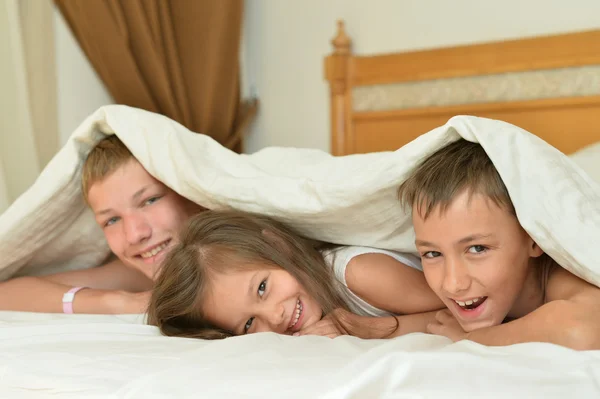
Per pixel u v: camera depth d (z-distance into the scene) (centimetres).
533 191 75
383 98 233
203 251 97
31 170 210
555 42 196
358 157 102
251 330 97
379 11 239
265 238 99
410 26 231
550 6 201
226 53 248
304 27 260
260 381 61
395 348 66
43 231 125
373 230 98
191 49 243
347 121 242
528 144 77
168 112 238
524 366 59
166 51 237
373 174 88
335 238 104
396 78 228
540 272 86
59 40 227
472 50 212
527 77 201
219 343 78
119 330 96
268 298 95
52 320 103
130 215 116
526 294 86
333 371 62
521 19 207
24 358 78
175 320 101
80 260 137
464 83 213
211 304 97
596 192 79
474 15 217
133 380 66
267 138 276
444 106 218
